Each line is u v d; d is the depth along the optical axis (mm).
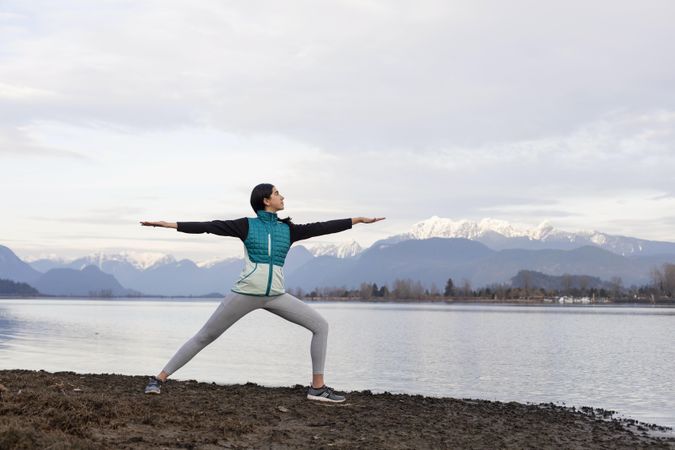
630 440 9664
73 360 27094
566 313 136625
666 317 109062
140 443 7184
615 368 27219
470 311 154500
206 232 9359
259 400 10164
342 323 81688
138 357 28859
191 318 91688
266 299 9773
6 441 6422
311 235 9945
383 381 22047
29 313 105438
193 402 9555
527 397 18453
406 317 108062
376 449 7652
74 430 7281
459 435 8875
